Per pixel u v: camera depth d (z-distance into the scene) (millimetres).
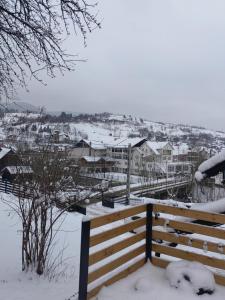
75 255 7738
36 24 6105
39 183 6199
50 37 6125
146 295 4422
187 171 46469
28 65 6324
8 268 6496
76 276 6285
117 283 4734
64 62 6477
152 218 5387
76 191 7008
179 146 57938
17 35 5984
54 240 8727
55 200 6289
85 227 4105
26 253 6387
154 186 38156
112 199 23375
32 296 5219
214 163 5176
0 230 9422
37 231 6344
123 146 44344
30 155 6582
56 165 6297
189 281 4555
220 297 4461
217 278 4809
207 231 4891
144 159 48500
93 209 19547
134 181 42625
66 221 11758
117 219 4652
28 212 6527
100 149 37688
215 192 27344
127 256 5004
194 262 4898
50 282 5812
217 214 4812
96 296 4375
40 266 6168
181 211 5105
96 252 4348
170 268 4820
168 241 5223
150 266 5285
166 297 4379
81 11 5988
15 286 5594
